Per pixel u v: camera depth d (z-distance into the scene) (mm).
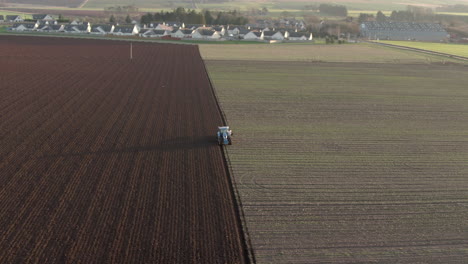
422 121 36781
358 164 25422
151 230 17344
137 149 26609
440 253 16422
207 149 27172
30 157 24547
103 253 15711
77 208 18812
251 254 15984
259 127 32844
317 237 17203
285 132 31734
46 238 16500
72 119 32812
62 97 40438
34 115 33625
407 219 18891
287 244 16656
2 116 33000
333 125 34312
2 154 24875
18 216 17969
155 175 22703
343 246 16641
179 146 27531
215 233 17344
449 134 32906
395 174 24016
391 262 15719
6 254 15422
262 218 18594
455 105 43812
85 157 24859
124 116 34281
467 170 25062
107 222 17781
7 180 21344
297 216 18828
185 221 18156
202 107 38750
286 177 23062
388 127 34312
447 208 20078
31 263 14984
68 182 21391
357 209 19641
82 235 16781
